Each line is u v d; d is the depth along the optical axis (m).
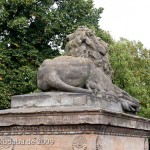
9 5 19.20
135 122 7.64
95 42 8.02
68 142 6.43
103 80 7.84
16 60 18.91
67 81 7.09
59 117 6.41
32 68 18.45
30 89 17.95
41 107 6.84
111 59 22.66
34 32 19.38
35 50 18.83
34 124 6.54
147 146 8.70
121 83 22.98
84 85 7.29
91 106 6.55
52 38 19.81
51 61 7.23
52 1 20.17
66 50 7.99
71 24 19.39
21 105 7.01
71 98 6.73
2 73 17.70
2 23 18.81
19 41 19.11
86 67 7.21
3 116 6.72
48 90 7.20
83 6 20.30
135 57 27.34
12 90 17.83
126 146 7.55
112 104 7.38
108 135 6.76
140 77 26.08
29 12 19.36
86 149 6.32
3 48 18.45
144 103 23.34
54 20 19.19
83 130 6.35
